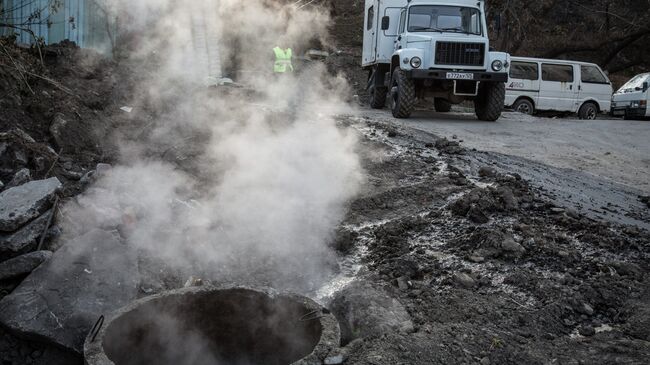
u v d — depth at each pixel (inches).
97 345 106.3
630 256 171.8
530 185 240.2
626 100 664.4
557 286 148.2
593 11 1045.2
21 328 125.3
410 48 436.5
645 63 1109.1
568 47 1005.8
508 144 342.3
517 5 903.7
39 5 325.1
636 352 117.3
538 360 115.3
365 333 128.1
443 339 121.3
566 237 183.5
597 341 123.8
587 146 353.7
